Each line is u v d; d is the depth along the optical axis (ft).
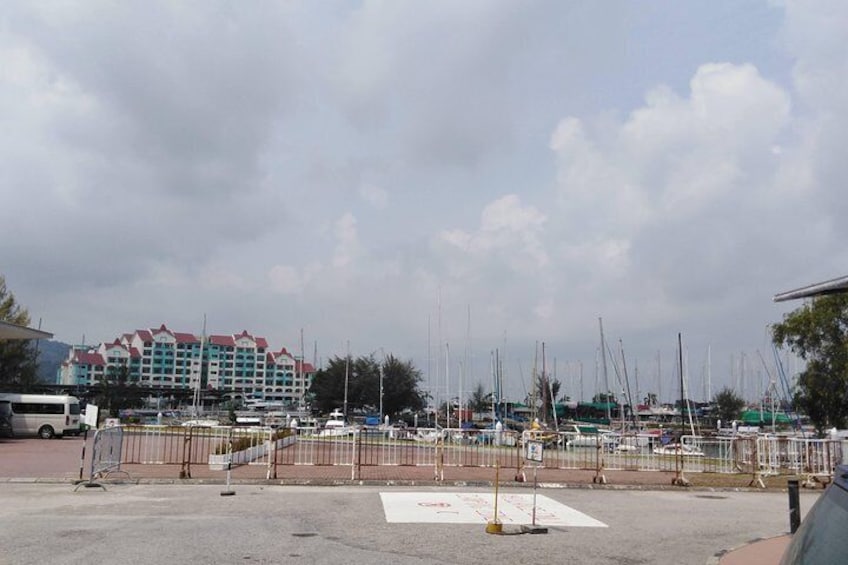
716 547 39.58
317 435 95.09
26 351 205.05
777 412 255.50
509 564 33.53
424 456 90.17
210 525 41.93
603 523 47.26
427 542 38.32
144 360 442.91
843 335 140.15
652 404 319.47
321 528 41.88
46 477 65.67
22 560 31.68
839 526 10.80
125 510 47.75
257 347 469.98
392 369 301.22
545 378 264.93
